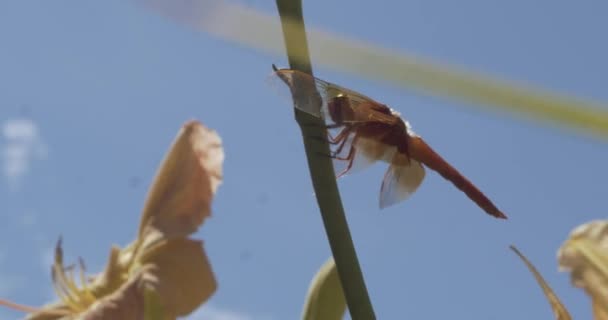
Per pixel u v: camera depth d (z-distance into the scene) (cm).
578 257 35
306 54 12
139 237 46
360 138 33
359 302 30
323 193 30
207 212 45
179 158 46
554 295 34
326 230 30
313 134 30
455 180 33
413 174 35
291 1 28
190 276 45
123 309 45
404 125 33
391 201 35
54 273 46
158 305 44
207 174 46
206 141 46
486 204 33
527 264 34
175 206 46
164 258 45
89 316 45
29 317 46
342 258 30
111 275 46
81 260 47
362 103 33
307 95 31
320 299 39
